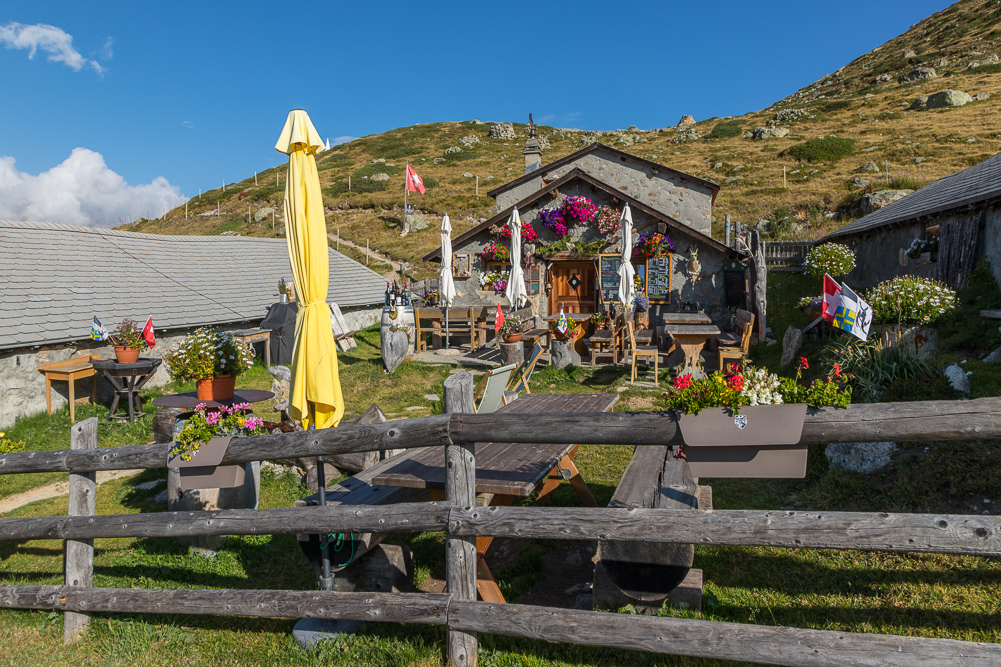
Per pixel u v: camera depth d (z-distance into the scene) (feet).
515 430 9.44
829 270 54.75
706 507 11.99
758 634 8.10
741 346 33.63
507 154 170.40
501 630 9.27
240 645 10.98
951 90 128.57
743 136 140.26
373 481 11.09
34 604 11.92
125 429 28.60
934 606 10.28
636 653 9.54
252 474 16.96
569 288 51.80
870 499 14.43
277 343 42.09
